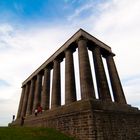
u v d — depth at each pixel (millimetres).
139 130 25531
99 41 35844
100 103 22062
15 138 18031
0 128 23969
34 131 22094
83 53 28469
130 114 25797
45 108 36125
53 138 19578
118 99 31094
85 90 24641
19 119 43594
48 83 39938
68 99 27797
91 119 19141
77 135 20281
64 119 23484
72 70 31344
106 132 19656
